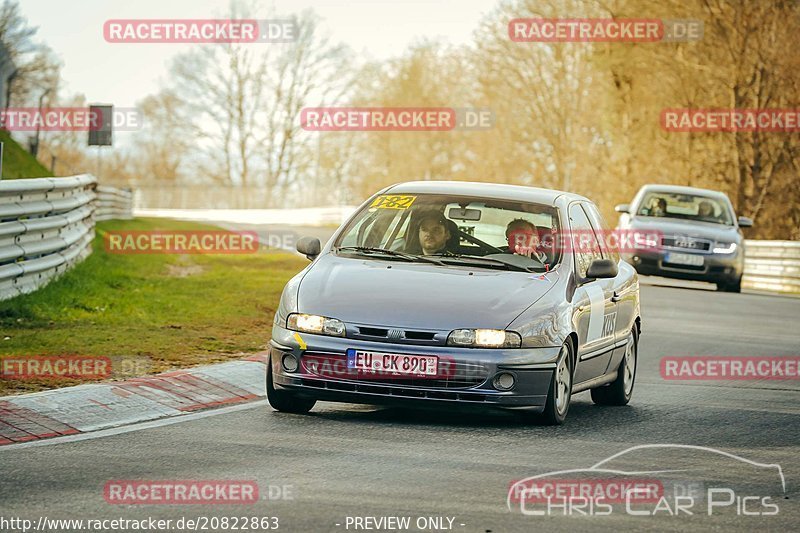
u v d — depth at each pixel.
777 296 59.41
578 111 153.38
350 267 21.84
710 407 24.75
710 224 59.34
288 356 20.53
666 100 119.50
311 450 17.98
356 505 14.67
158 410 20.83
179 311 34.75
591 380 23.20
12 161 60.34
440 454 17.98
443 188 24.00
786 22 110.88
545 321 20.56
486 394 19.94
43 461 16.62
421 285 21.03
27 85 146.75
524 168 161.38
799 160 112.12
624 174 125.44
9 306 30.72
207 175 185.75
